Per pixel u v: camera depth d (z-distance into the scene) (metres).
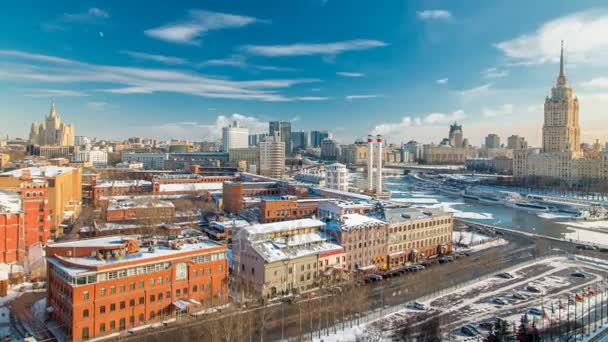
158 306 107.75
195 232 170.12
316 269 136.00
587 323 106.12
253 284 127.69
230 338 94.31
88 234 189.38
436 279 144.25
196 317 108.31
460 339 97.44
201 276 116.19
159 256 108.50
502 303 120.31
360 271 146.50
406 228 165.88
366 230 152.50
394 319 108.38
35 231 163.62
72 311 94.75
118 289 101.38
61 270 101.06
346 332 100.12
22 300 117.62
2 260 146.88
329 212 197.38
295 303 120.25
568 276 147.38
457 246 193.00
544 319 108.50
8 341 92.50
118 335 98.06
